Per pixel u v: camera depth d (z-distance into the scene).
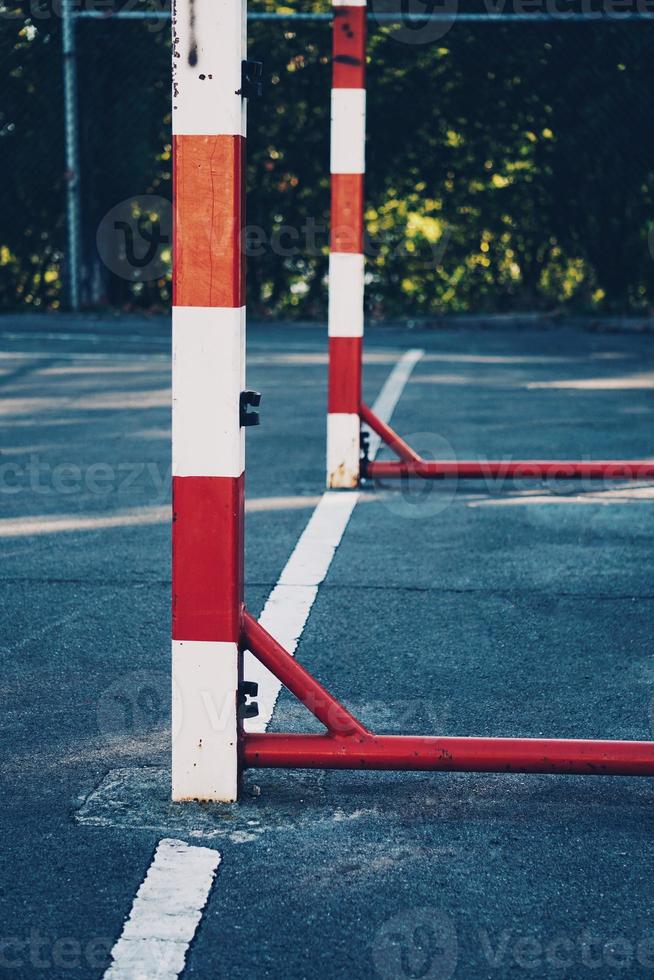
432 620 4.43
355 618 4.45
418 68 15.87
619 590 4.81
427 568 5.11
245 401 2.94
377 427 6.81
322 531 5.71
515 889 2.63
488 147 16.25
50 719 3.52
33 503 6.26
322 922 2.50
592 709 3.62
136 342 13.31
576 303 16.91
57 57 15.95
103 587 4.79
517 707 3.63
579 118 15.98
